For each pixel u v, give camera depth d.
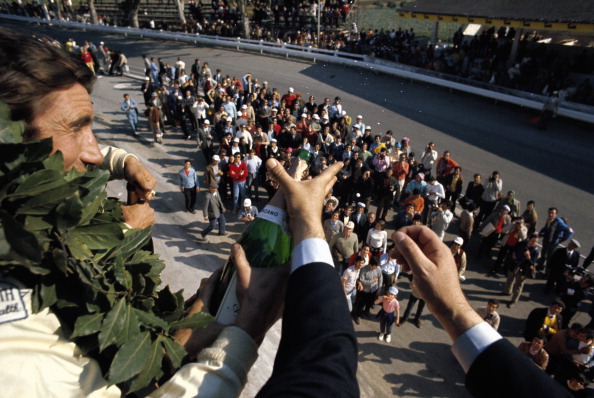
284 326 0.73
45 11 38.38
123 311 0.81
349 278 8.61
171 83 20.48
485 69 21.80
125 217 1.29
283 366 0.65
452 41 26.94
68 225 0.70
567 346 6.96
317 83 22.92
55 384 0.73
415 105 20.30
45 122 0.80
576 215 12.70
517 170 14.98
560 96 18.86
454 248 9.21
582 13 17.11
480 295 10.07
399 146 13.76
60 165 0.75
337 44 26.45
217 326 1.02
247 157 12.71
